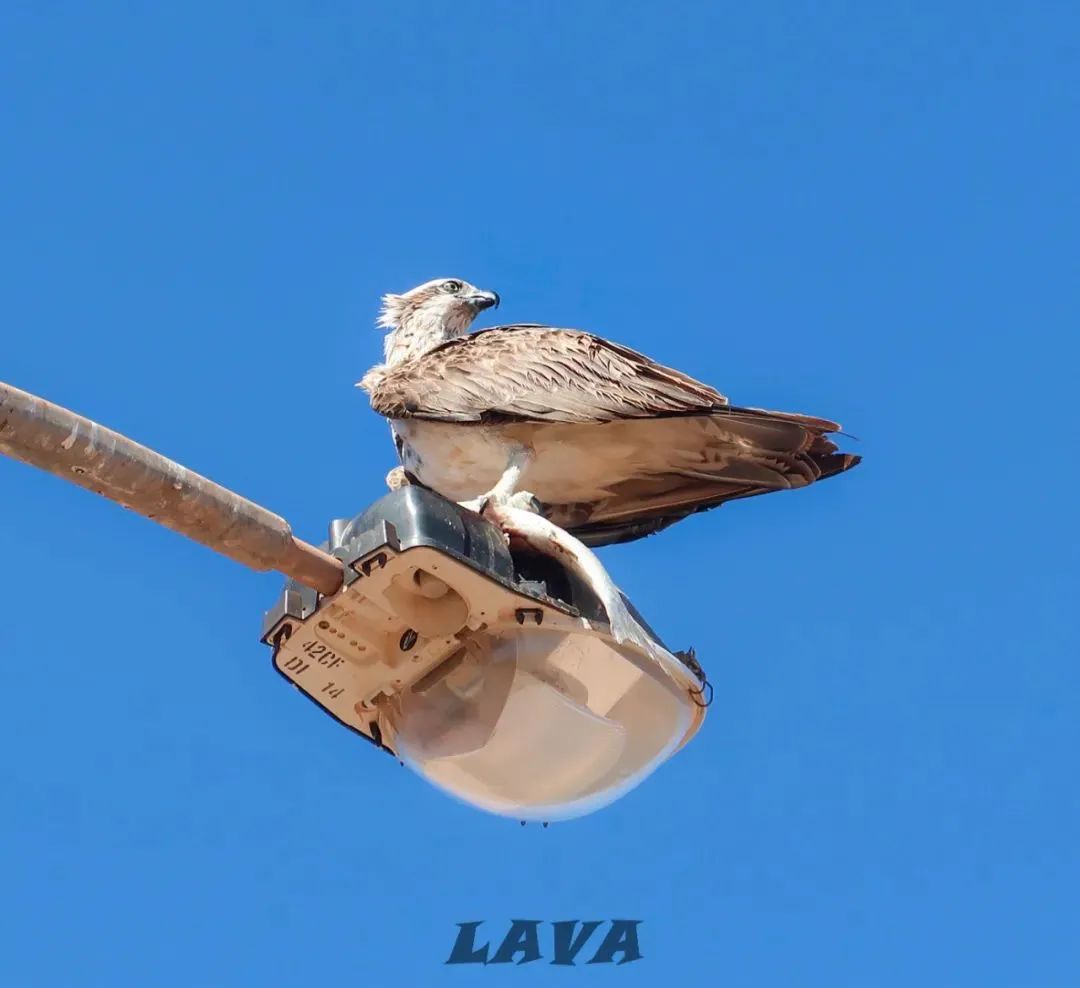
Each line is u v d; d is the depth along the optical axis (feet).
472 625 32.76
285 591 32.65
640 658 33.81
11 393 26.37
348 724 35.22
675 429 50.03
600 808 34.63
